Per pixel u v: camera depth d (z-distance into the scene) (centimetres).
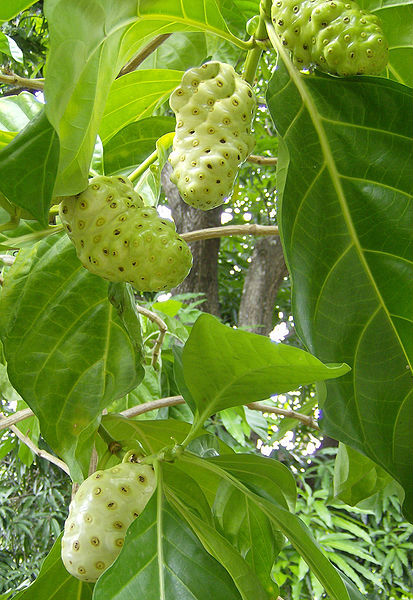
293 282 40
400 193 43
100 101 36
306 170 43
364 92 44
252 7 60
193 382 44
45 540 223
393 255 42
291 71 44
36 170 31
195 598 38
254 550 54
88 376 50
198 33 77
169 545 39
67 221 41
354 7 42
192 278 245
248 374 42
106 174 63
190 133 44
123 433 57
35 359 49
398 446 41
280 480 52
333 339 42
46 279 51
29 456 128
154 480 44
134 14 38
